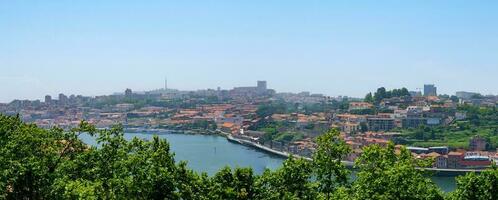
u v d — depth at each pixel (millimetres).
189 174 68750
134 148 73625
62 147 79250
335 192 69125
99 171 71438
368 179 67438
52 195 66188
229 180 70688
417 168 76250
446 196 71375
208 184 69625
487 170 69812
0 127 78188
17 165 65688
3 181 64688
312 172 73000
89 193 60281
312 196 71188
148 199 64688
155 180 64438
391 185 65250
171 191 65125
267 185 72125
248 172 71062
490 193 68250
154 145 72500
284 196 68625
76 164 72312
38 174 67000
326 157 72750
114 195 63906
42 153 74250
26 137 73438
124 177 66250
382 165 69688
